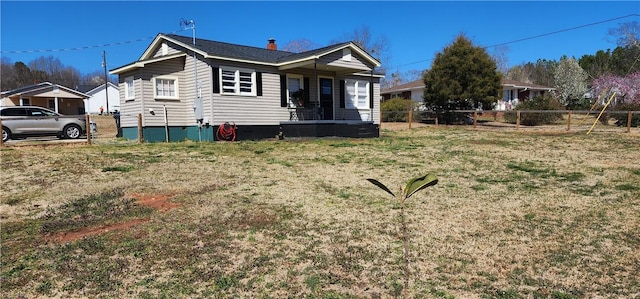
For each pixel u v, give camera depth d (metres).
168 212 5.41
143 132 14.45
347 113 18.84
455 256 3.91
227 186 7.03
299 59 15.40
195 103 15.04
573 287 3.25
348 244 4.24
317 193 6.52
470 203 5.88
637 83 33.75
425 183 2.18
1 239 4.46
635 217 5.09
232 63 14.91
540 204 5.80
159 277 3.50
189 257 3.91
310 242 4.30
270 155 10.95
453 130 20.20
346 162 9.77
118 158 10.03
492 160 10.03
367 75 19.62
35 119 14.91
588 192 6.52
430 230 4.68
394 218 5.14
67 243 4.31
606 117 23.22
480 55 25.11
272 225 4.86
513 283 3.33
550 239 4.35
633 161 9.64
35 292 3.26
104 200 6.04
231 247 4.16
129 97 15.45
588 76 45.72
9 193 6.52
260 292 3.22
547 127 22.05
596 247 4.10
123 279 3.47
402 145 13.34
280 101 16.42
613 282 3.32
